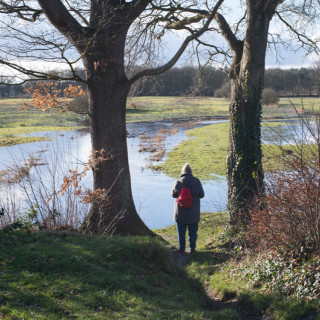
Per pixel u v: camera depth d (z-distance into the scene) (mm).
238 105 8719
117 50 8359
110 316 3982
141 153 29188
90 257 5402
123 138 8711
